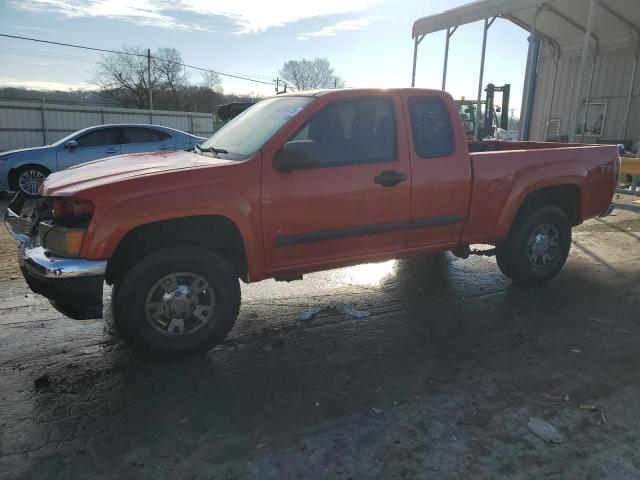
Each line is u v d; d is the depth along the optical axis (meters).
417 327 4.46
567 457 2.73
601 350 4.01
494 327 4.46
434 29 12.54
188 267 3.66
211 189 3.58
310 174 3.94
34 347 3.97
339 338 4.24
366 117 4.22
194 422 3.04
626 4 12.49
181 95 74.31
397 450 2.78
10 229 4.19
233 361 3.82
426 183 4.41
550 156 5.18
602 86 15.49
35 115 24.72
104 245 3.33
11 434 2.89
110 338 4.15
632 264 6.41
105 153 11.67
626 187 12.82
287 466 2.65
